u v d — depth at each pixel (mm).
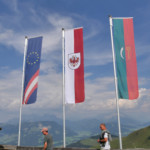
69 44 20359
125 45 18609
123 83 17938
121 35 18812
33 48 23125
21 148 18000
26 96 22344
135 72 18156
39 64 22469
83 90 19172
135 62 18297
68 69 19984
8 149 18062
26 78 22781
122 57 18375
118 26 19016
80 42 19953
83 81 19281
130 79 18016
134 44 18656
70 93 19594
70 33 20500
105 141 11500
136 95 17812
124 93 17781
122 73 18078
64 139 18578
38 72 22359
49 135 12000
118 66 18188
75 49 20047
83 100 19047
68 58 20141
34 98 21922
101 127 12039
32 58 22938
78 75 19562
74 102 19328
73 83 19609
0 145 18469
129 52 18500
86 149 14727
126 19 19156
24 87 22734
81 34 20062
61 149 16016
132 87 17922
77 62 19750
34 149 17312
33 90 22156
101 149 11656
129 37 18781
